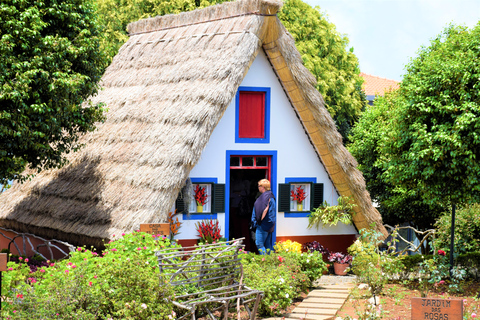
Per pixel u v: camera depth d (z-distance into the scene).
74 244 11.13
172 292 6.56
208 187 11.55
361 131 16.66
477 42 9.73
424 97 9.99
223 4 12.53
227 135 11.70
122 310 6.05
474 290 9.84
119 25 24.28
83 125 10.37
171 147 10.17
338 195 12.89
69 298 5.92
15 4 9.00
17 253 13.66
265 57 11.98
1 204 13.20
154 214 9.52
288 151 12.33
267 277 8.59
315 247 12.22
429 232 12.02
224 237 11.33
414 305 5.47
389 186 16.16
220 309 7.65
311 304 8.97
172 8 24.73
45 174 12.87
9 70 8.68
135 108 12.17
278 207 12.27
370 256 9.78
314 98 11.93
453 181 9.92
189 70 11.73
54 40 9.25
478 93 9.28
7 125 8.70
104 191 10.76
